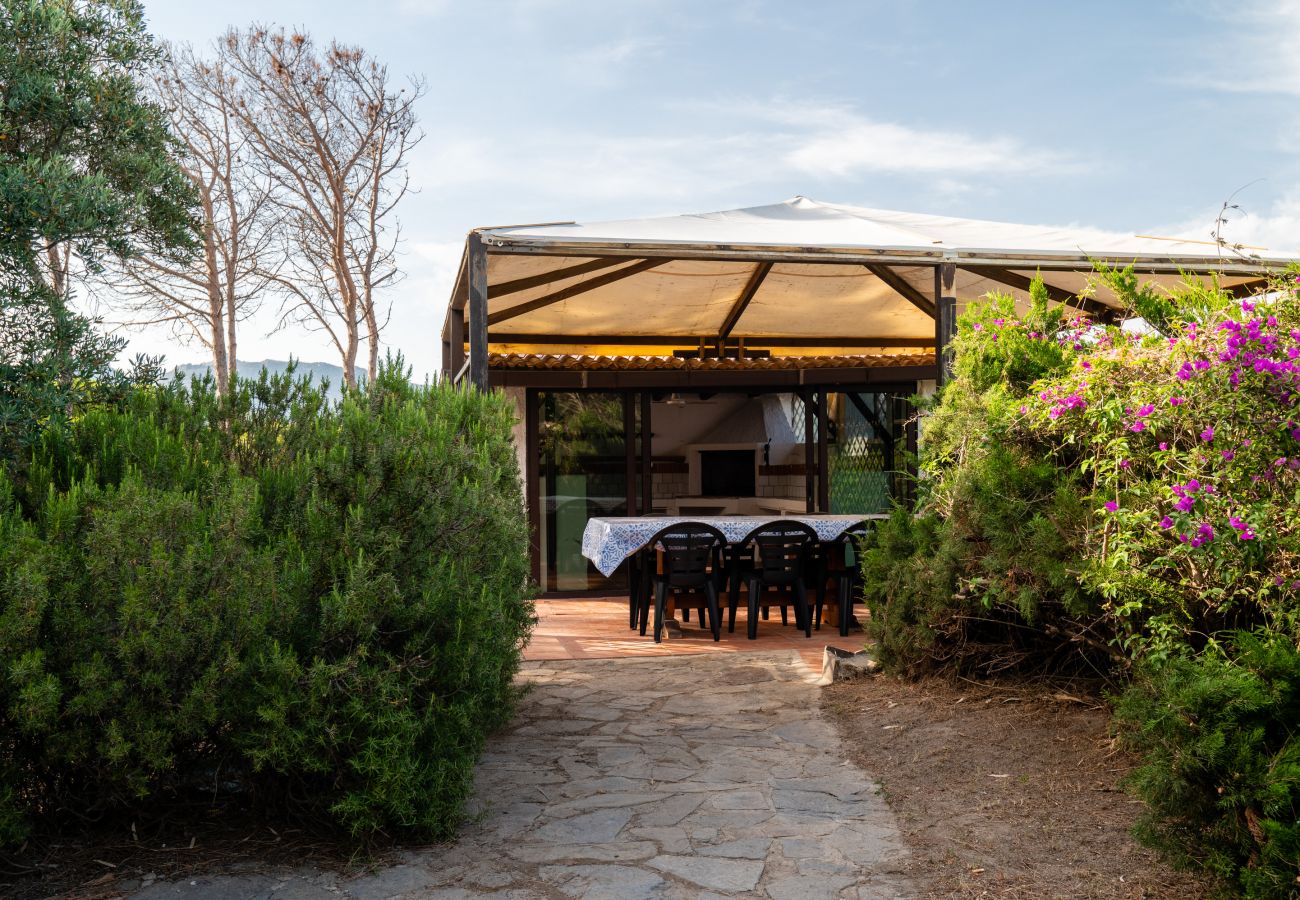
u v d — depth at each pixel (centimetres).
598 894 333
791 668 730
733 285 1105
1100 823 373
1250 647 315
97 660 330
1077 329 613
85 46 493
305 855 366
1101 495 460
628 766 487
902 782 445
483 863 361
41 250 448
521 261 902
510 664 528
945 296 816
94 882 338
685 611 963
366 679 359
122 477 410
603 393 1215
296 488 416
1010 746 473
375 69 2408
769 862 358
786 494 1308
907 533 646
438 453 434
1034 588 493
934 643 599
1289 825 279
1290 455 380
